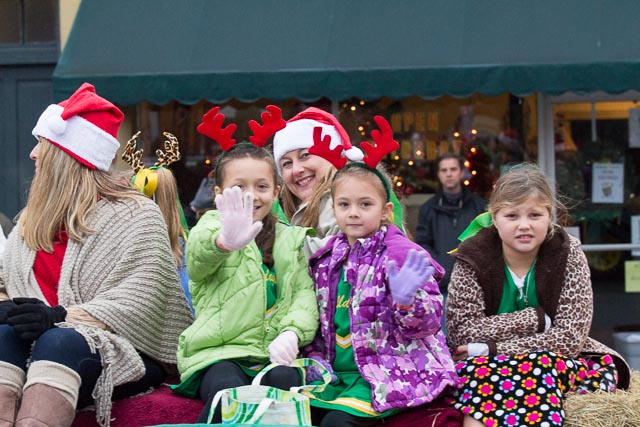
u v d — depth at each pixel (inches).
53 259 221.6
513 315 226.1
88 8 495.5
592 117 505.4
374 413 203.3
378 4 478.3
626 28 451.2
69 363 199.0
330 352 217.5
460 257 230.5
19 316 198.5
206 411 203.0
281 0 487.2
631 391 224.8
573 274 226.1
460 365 219.8
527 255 228.4
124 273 219.5
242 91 461.7
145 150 515.5
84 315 209.9
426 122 506.3
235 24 480.4
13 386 200.4
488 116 505.7
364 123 507.5
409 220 504.7
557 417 207.2
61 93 471.2
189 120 515.5
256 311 216.7
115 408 218.2
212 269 213.2
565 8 461.7
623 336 466.6
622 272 507.2
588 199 508.1
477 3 470.6
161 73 465.1
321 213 253.6
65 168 222.5
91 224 221.3
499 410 210.2
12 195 518.9
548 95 488.4
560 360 220.1
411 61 453.7
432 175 506.0
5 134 518.6
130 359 212.2
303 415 192.9
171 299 229.5
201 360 214.7
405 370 207.5
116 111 228.8
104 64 472.4
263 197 220.7
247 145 225.0
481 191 505.4
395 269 198.5
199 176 514.3
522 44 452.4
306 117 271.1
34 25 515.8
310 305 217.5
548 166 506.3
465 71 447.5
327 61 459.8
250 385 203.0
